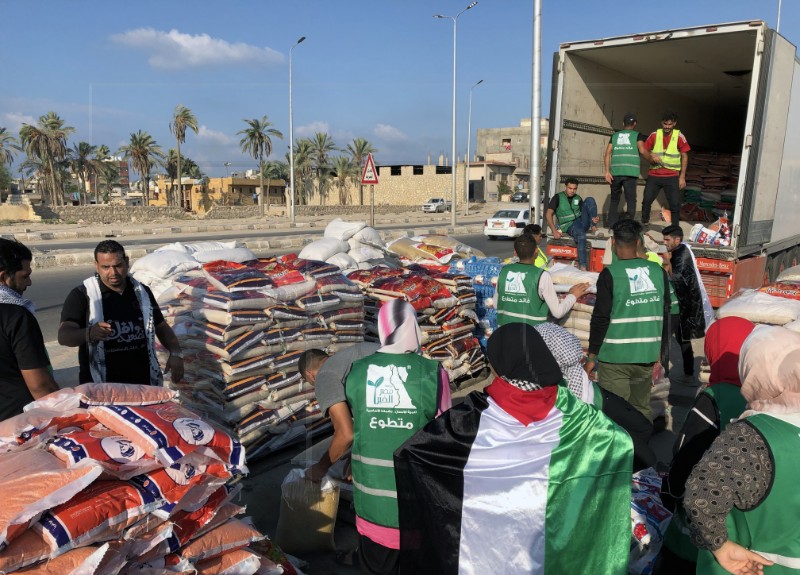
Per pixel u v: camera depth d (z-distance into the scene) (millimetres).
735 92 10742
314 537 3383
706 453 1963
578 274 6297
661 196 11531
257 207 49562
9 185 58375
